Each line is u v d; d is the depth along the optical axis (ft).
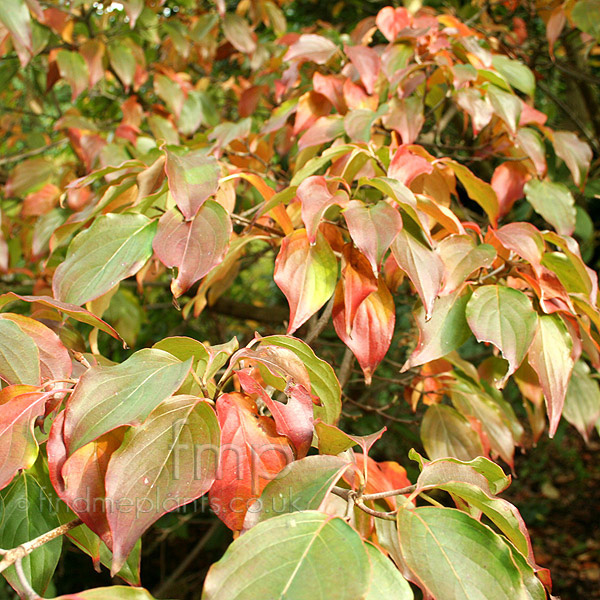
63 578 9.66
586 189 6.84
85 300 3.34
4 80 8.81
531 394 4.34
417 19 5.78
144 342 9.22
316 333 3.91
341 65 5.79
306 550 1.94
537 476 15.42
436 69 5.17
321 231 3.58
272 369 2.45
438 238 4.19
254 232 4.35
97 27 8.66
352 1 10.25
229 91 9.68
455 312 3.49
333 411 2.90
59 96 13.29
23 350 2.58
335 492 2.51
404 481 3.48
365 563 1.87
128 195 4.20
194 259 3.25
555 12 6.23
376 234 3.13
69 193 5.94
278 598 1.82
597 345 3.74
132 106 7.10
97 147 6.27
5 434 2.29
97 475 2.29
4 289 8.14
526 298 3.41
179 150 4.50
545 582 2.42
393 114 4.79
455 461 2.44
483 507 2.37
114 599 1.89
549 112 9.07
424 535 2.21
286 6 11.24
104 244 3.50
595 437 17.15
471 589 2.08
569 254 3.59
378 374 8.85
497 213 4.21
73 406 2.23
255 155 5.85
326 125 4.82
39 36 6.73
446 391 4.89
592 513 14.12
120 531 2.07
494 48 7.14
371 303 3.44
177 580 10.02
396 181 3.34
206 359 2.70
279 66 7.16
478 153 5.82
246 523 2.20
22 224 7.52
